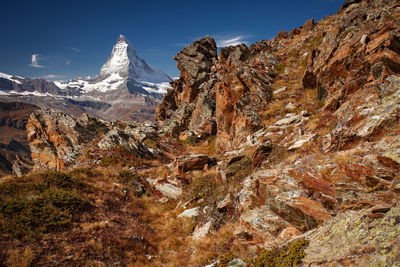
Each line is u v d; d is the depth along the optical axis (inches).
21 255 381.4
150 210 740.7
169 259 499.8
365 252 221.9
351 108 606.5
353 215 286.8
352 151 397.1
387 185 292.7
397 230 215.2
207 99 1823.3
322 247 273.4
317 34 1608.0
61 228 483.5
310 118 839.7
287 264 273.4
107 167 1011.9
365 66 715.4
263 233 415.8
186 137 1728.6
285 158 611.8
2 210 470.9
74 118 1534.2
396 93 490.9
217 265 380.2
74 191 646.5
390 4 897.5
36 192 594.2
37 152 1369.3
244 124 1101.1
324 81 959.6
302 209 364.8
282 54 1711.4
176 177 906.7
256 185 485.7
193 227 625.9
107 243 491.5
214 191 743.1
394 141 360.8
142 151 1290.6
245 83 1285.7
